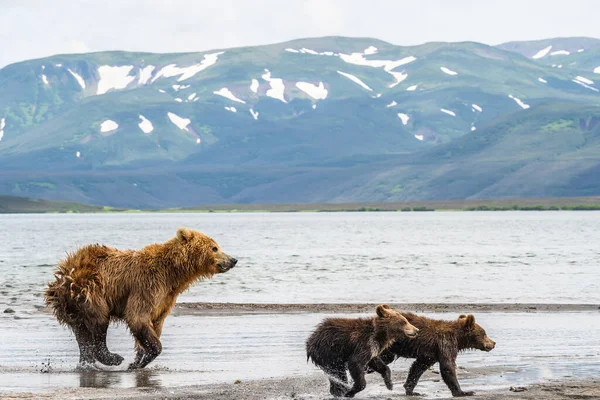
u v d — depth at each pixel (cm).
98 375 4047
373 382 3981
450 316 6322
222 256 4303
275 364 4334
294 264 12650
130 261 4262
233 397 3491
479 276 10375
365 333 3628
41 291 8531
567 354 4606
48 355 4616
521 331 5497
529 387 3703
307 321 6038
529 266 12088
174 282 4291
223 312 6556
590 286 9006
